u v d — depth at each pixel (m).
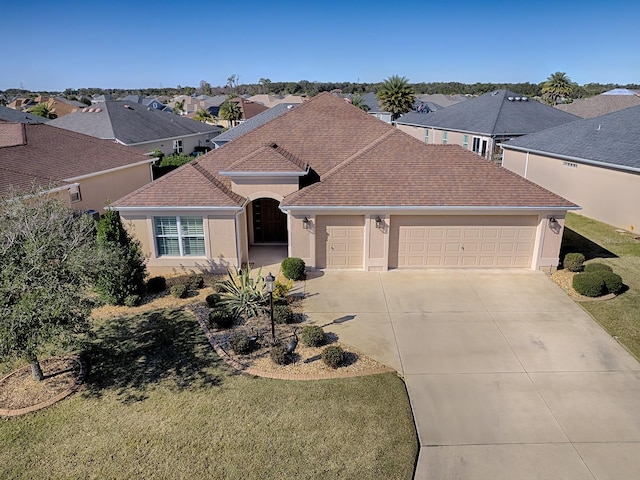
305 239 17.98
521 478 8.45
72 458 8.84
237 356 12.18
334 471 8.52
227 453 8.94
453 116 45.00
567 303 15.34
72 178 22.97
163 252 18.31
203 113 80.94
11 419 9.89
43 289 9.38
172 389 10.87
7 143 23.97
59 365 11.88
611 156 23.86
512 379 11.31
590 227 23.75
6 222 10.30
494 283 17.03
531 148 30.23
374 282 17.20
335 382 11.09
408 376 11.42
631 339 13.05
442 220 17.83
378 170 18.50
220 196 17.73
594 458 8.90
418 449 9.09
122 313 14.70
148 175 31.50
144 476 8.41
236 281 17.25
